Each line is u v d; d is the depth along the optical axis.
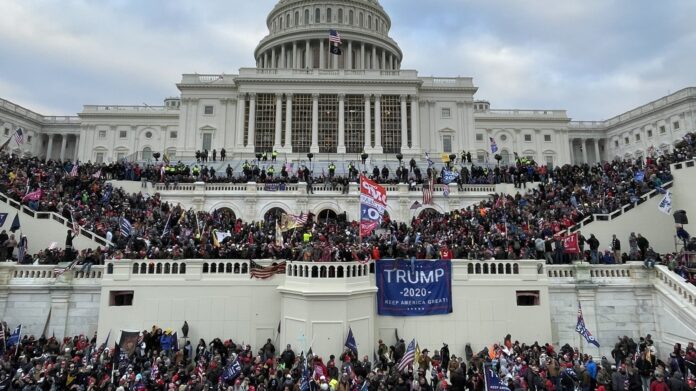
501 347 18.70
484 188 37.25
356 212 36.19
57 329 19.95
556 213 28.91
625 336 19.97
